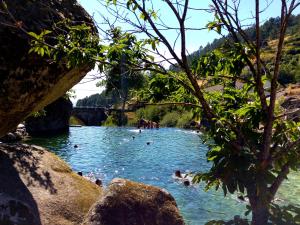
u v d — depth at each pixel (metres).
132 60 4.30
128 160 27.36
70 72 8.31
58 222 7.97
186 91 4.69
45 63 7.73
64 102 48.81
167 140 40.84
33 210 7.93
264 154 4.14
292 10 3.95
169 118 62.91
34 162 9.57
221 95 4.97
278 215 4.23
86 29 4.48
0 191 8.05
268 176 4.10
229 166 4.07
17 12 7.41
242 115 4.55
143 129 56.25
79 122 73.00
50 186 8.91
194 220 12.87
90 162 26.38
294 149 4.27
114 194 7.74
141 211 7.68
